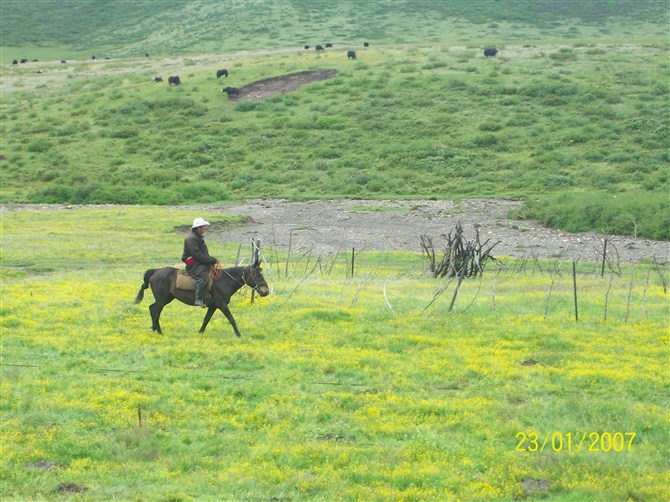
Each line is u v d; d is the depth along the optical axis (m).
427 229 42.16
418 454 11.23
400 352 16.53
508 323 18.62
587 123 64.38
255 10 143.50
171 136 69.38
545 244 37.41
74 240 37.75
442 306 20.72
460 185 54.25
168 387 14.29
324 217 46.41
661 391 13.82
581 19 132.50
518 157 59.50
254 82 82.44
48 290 23.61
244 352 16.17
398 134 66.12
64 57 125.94
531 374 14.70
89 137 70.56
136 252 34.44
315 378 14.76
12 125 75.62
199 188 55.19
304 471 10.80
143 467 10.99
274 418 12.71
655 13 133.88
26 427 12.34
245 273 17.77
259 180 58.19
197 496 10.14
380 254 34.69
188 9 152.25
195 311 20.64
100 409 13.12
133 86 85.31
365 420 12.58
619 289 23.64
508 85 74.94
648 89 71.38
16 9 157.75
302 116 71.56
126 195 54.25
